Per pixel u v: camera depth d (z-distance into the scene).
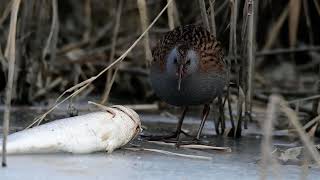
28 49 12.60
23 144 7.69
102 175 7.04
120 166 7.50
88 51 14.77
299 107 11.56
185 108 10.11
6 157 7.53
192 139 9.78
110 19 15.80
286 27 15.84
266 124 6.34
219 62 10.08
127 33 15.16
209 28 10.52
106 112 8.33
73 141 7.88
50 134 7.82
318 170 7.70
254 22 10.08
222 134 10.24
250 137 10.13
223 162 8.05
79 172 7.11
